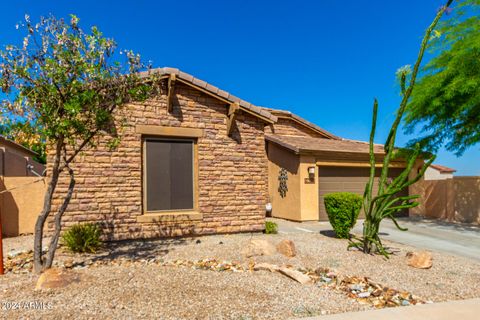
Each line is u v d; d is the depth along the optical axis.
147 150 10.09
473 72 13.05
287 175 15.60
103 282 5.67
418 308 5.16
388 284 6.42
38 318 4.32
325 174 15.57
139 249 8.62
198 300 5.09
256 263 7.34
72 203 9.12
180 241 9.66
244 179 11.17
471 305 5.34
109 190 9.49
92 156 9.35
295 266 7.25
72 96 6.30
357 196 10.54
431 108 14.02
